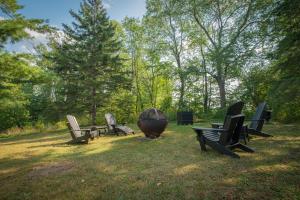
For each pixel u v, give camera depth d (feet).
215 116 59.67
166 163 15.49
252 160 14.83
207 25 69.62
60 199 10.37
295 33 21.40
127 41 84.48
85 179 12.91
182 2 64.54
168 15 71.26
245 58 49.32
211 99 79.92
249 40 48.49
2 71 25.43
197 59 74.84
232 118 16.17
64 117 60.80
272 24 31.04
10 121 65.16
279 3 24.03
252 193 9.80
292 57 22.25
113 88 63.52
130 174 13.43
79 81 60.64
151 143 24.64
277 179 11.13
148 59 84.64
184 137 27.89
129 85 67.05
